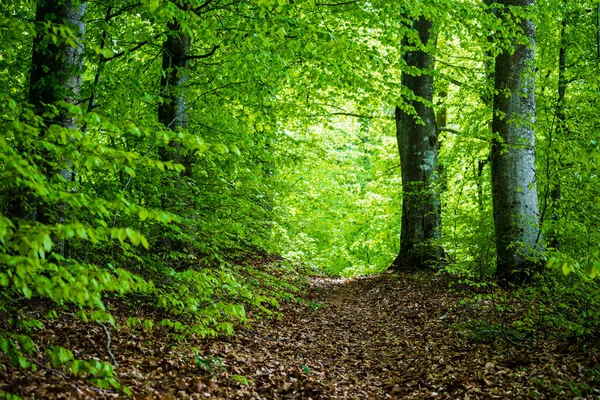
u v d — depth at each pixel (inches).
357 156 1111.6
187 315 287.4
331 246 1183.6
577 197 372.8
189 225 340.8
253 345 305.4
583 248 364.5
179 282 300.0
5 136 166.9
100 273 157.1
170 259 358.3
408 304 465.1
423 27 643.5
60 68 266.2
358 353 328.5
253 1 318.7
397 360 303.1
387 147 974.4
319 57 416.2
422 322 388.2
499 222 462.9
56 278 148.3
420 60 647.8
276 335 346.3
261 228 486.6
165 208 339.3
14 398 140.2
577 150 355.6
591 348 255.6
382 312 456.1
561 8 532.4
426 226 655.8
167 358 234.5
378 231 1102.4
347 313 467.5
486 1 595.2
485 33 465.7
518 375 233.1
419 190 657.6
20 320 169.0
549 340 286.8
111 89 294.7
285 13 329.1
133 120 301.1
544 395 207.5
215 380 218.2
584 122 403.5
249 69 394.6
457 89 822.5
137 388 189.2
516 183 457.4
